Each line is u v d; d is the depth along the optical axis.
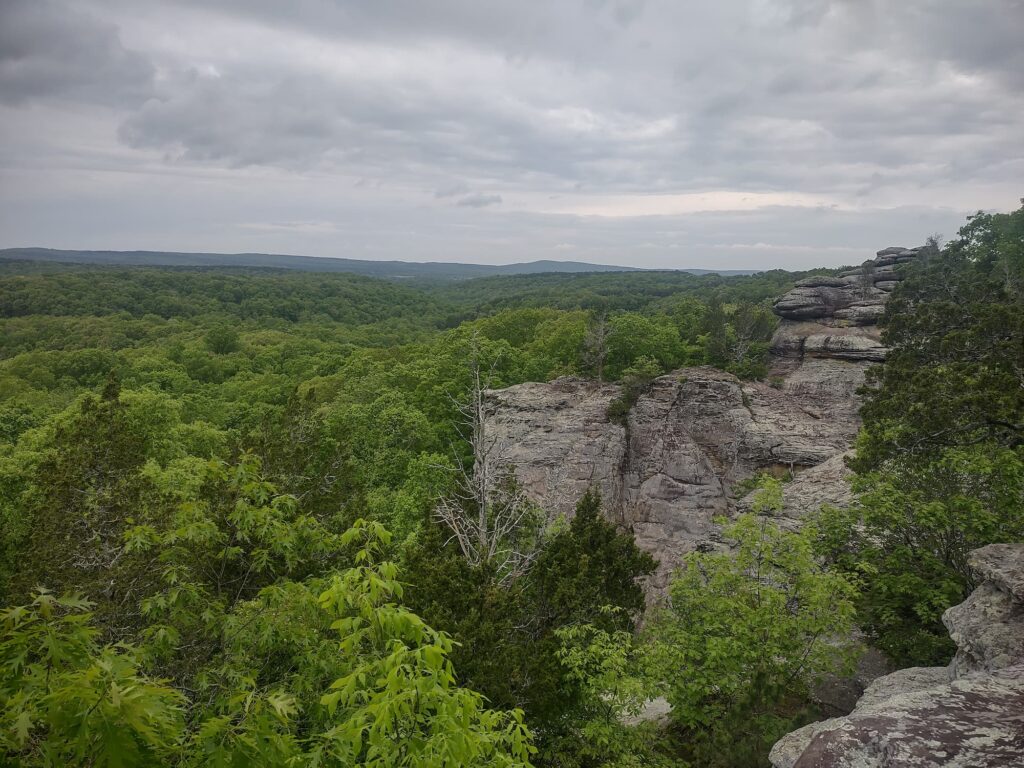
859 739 5.57
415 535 26.19
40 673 4.11
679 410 46.78
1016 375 19.58
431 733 5.59
